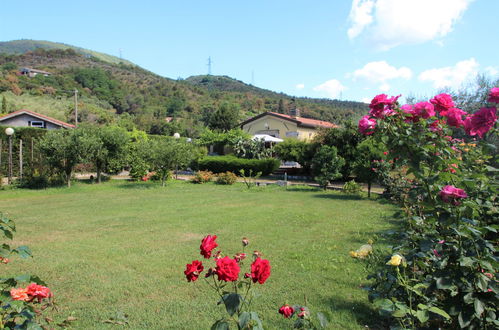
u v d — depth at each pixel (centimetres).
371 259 332
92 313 318
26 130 1745
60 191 1349
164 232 655
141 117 5047
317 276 409
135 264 461
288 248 536
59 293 365
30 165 1534
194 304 337
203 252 187
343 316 305
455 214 215
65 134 1456
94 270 437
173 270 438
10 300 166
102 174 2081
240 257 205
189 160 1642
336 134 1625
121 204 1030
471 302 201
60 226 711
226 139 2795
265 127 2978
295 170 2111
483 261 201
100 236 624
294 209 939
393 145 234
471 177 231
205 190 1438
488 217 262
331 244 559
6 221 207
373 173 1155
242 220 777
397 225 704
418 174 226
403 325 221
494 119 223
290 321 295
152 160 1543
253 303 334
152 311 323
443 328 237
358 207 972
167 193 1327
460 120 231
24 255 200
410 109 240
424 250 222
